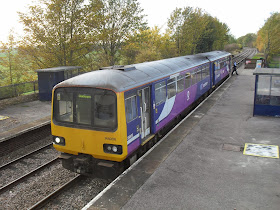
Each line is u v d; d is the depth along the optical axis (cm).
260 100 1245
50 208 677
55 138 775
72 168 789
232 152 851
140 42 2819
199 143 930
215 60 2028
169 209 555
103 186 781
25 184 814
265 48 4841
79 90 721
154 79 913
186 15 3388
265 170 725
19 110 1482
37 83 1820
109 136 689
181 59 1420
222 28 5516
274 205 564
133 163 793
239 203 572
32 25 2006
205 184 653
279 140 948
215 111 1371
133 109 761
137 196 605
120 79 744
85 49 2281
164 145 912
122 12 2475
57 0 1958
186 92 1311
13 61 2261
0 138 1033
